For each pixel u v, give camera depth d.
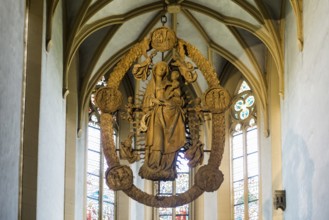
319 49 23.08
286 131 28.38
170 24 32.81
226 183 34.50
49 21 25.00
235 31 32.31
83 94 31.83
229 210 34.16
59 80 27.52
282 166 29.30
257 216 33.12
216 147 22.52
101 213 33.38
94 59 32.06
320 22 23.00
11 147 18.06
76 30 28.70
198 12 31.61
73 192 30.52
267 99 32.16
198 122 22.62
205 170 22.31
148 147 22.23
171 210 35.03
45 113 24.38
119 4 30.33
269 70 31.98
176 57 23.30
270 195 30.91
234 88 35.28
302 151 25.47
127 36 32.44
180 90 22.83
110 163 22.48
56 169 26.61
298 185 26.14
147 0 31.06
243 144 34.50
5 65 17.23
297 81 26.44
